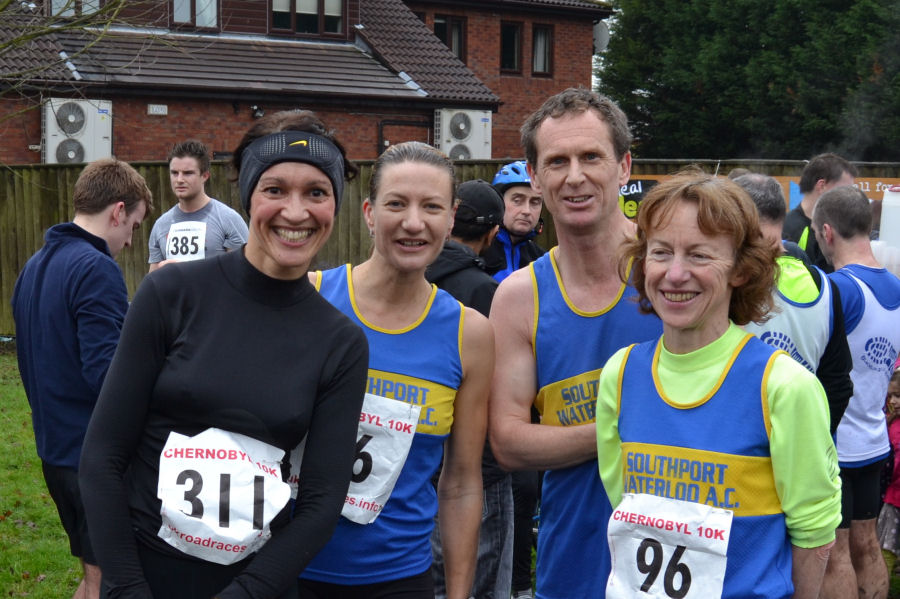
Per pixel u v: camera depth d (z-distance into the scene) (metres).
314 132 2.23
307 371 2.18
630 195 8.58
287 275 2.21
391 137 21.06
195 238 6.88
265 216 2.17
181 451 2.10
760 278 2.30
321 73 20.75
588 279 2.61
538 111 2.65
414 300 2.63
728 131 30.66
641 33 33.31
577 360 2.61
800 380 2.16
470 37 26.59
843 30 26.50
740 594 2.15
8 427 8.29
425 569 2.68
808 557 2.20
